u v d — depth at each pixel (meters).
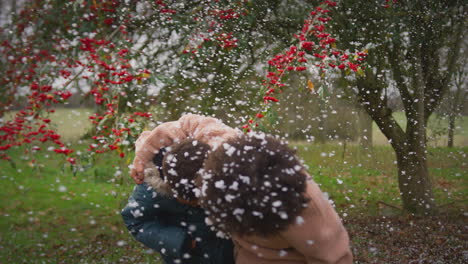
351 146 5.29
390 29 3.52
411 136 4.22
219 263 1.54
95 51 2.80
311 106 3.60
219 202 1.13
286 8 3.89
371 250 2.90
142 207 1.49
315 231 1.17
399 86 4.16
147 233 1.50
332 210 1.26
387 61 4.02
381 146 5.52
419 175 4.26
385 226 3.85
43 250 3.22
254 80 3.65
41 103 2.48
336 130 4.34
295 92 3.54
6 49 3.23
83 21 3.25
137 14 3.44
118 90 2.47
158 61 3.51
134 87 3.11
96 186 4.73
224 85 3.49
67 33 3.27
